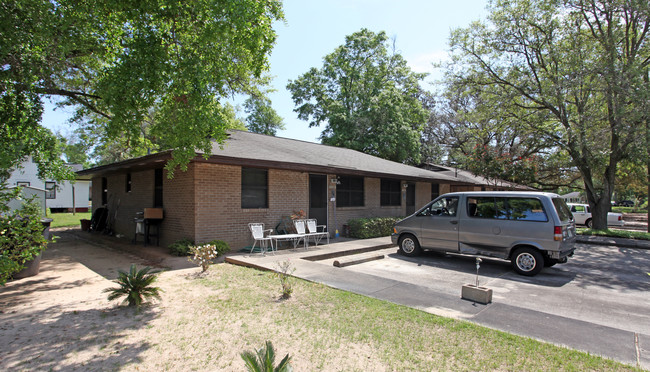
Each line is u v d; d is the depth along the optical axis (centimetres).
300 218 1124
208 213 920
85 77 1002
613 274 789
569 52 1515
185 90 560
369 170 1327
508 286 674
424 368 338
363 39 3300
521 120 1744
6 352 371
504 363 348
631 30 1605
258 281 653
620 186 2612
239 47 623
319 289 598
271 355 280
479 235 827
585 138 1490
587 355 363
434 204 934
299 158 1161
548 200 745
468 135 3059
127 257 930
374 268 814
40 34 594
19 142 563
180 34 619
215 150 930
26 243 499
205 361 355
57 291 608
